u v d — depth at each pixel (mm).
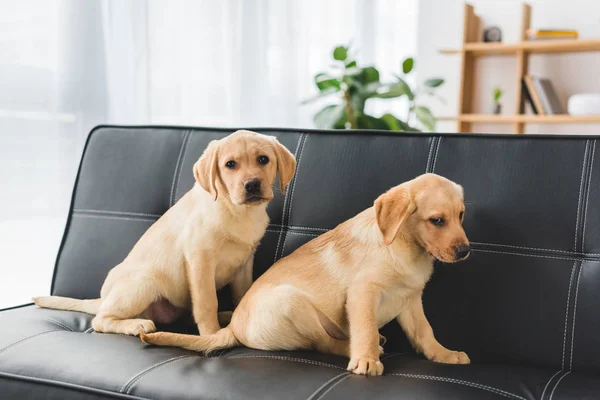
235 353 1288
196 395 1040
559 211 1286
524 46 3596
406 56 4359
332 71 3842
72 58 2318
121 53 2482
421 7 4297
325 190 1511
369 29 4059
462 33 3824
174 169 1677
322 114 3137
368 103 4078
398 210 1230
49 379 1144
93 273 1662
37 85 2236
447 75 4246
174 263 1454
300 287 1297
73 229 1735
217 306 1464
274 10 3320
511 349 1274
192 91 2900
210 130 1695
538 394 1061
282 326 1243
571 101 3539
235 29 3053
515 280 1293
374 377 1104
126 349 1244
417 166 1438
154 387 1076
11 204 2191
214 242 1431
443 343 1342
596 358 1192
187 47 2859
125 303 1419
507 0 3953
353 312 1231
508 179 1346
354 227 1339
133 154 1736
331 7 3822
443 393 1008
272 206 1562
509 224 1321
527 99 3750
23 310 1538
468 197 1367
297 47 3449
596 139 1301
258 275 1548
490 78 4086
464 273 1340
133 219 1673
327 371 1129
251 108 3164
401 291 1291
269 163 1424
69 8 2303
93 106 2383
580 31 3742
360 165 1496
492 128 4117
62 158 2314
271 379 1077
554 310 1246
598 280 1220
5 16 2141
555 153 1326
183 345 1281
